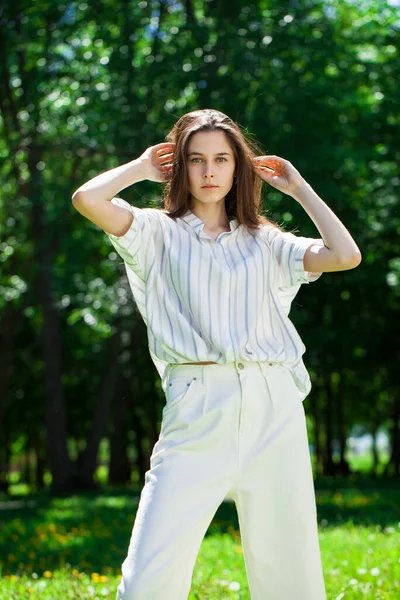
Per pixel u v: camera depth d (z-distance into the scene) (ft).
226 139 12.03
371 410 110.01
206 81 54.60
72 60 61.98
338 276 68.59
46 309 69.46
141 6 60.18
